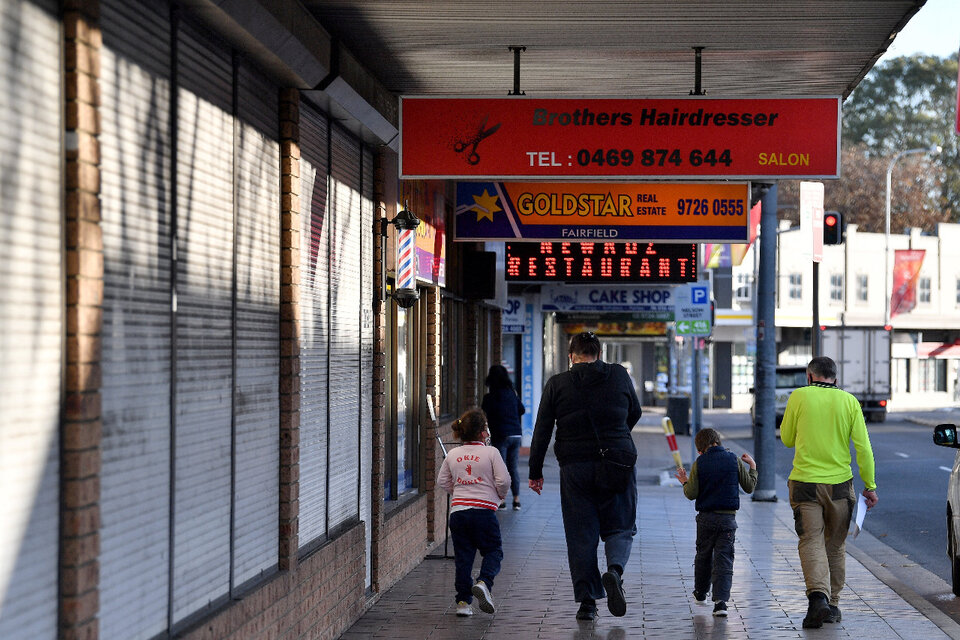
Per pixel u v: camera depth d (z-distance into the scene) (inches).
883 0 598.9
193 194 466.0
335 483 706.2
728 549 760.3
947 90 7327.8
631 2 605.0
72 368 352.5
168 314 437.7
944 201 7081.7
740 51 715.4
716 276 4778.5
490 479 763.4
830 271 5073.8
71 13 352.8
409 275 818.2
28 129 332.8
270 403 571.5
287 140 589.3
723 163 719.1
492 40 689.0
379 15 626.8
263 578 559.5
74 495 352.5
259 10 487.8
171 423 438.6
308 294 642.2
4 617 321.1
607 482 704.4
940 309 5398.6
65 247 352.8
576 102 724.7
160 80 431.5
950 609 853.8
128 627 400.2
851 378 3713.1
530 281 1729.8
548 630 711.1
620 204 1061.8
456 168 725.9
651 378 4680.1
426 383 1069.8
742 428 3533.5
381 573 829.2
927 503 1525.6
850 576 930.1
